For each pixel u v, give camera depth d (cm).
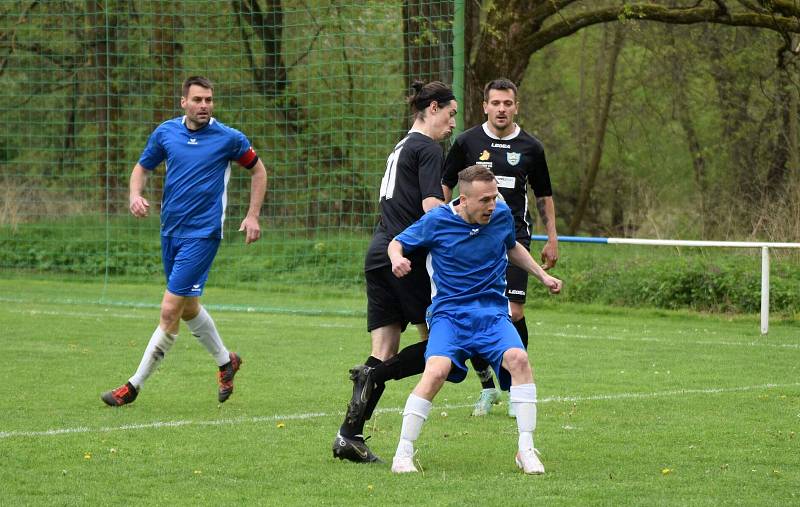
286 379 2261
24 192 5331
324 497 1256
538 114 8062
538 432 1692
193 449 1534
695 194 6906
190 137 1944
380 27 5128
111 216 5162
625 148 7869
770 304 3797
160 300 4031
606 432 1692
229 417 1809
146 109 5341
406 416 1402
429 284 1545
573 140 8100
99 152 5647
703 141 7281
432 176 1566
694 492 1281
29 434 1628
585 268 4288
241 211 5153
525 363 1406
